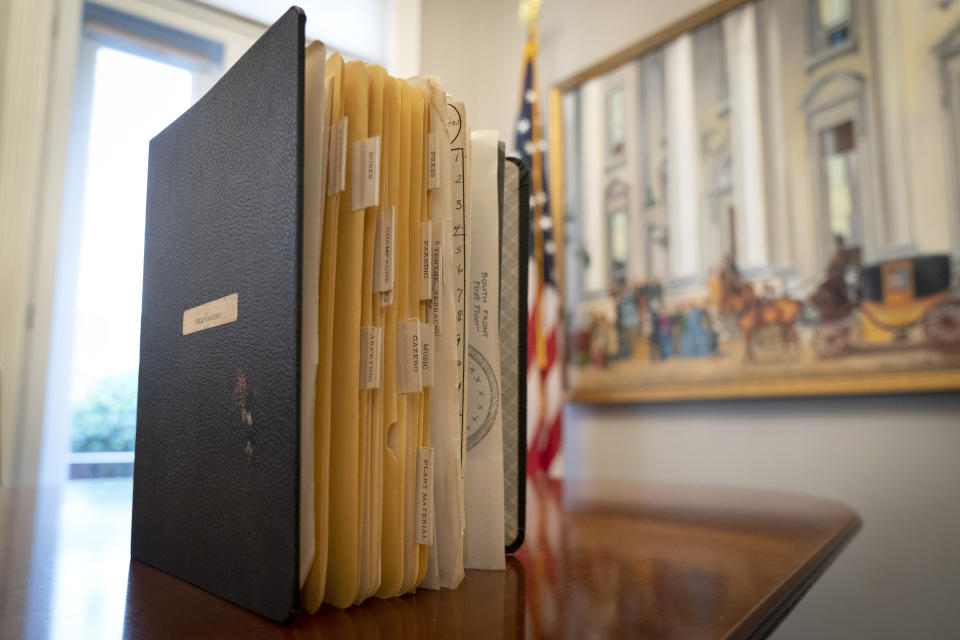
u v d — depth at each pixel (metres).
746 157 1.92
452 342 0.43
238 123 0.41
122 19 2.18
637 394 2.09
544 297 2.31
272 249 0.36
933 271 1.55
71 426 1.99
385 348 0.40
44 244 1.94
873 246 1.65
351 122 0.39
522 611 0.36
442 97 0.43
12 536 0.64
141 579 0.45
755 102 1.91
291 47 0.36
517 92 2.79
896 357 1.59
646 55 2.21
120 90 2.19
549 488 1.21
